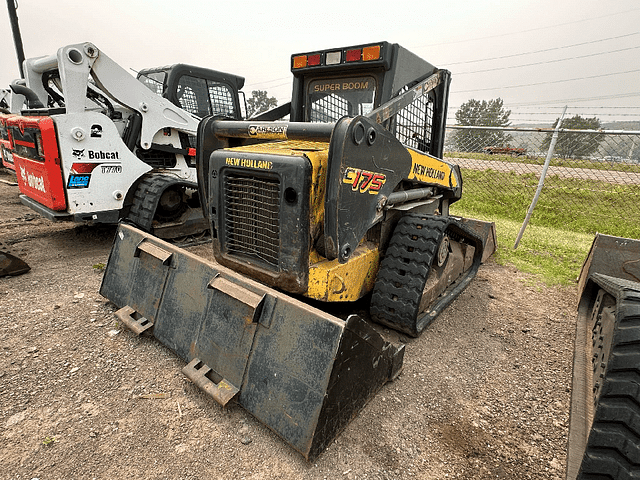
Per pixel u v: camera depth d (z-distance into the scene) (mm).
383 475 1699
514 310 3430
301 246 2031
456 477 1715
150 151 4883
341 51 2662
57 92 5641
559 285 4023
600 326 2150
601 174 8508
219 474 1665
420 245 2615
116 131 4145
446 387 2330
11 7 9773
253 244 2324
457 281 3787
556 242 5547
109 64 4086
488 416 2105
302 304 1793
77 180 3936
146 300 2537
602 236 3275
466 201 8297
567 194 8266
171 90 4867
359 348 1802
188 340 2223
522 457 1841
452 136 8680
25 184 4496
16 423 1892
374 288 2736
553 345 2867
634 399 1272
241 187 2275
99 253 4438
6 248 4184
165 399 2082
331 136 1901
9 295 3223
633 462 1271
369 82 2738
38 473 1635
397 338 2826
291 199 1997
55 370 2277
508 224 6711
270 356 1838
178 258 2371
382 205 2367
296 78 3102
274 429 1763
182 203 4797
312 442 1633
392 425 1992
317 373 1675
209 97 5445
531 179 9203
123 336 2639
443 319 3197
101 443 1798
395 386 2297
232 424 1928
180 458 1735
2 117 4750
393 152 2377
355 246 2172
